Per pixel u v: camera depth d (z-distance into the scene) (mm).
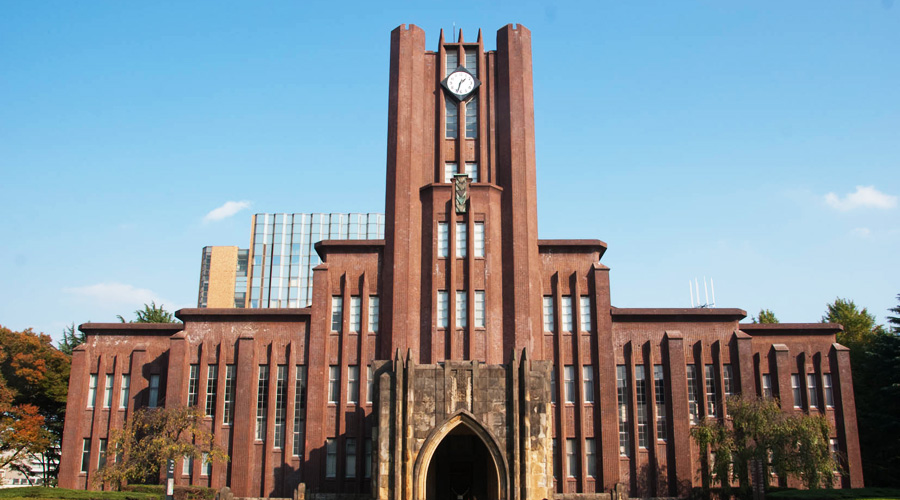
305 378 57750
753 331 60438
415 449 46750
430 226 57469
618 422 57344
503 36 62312
